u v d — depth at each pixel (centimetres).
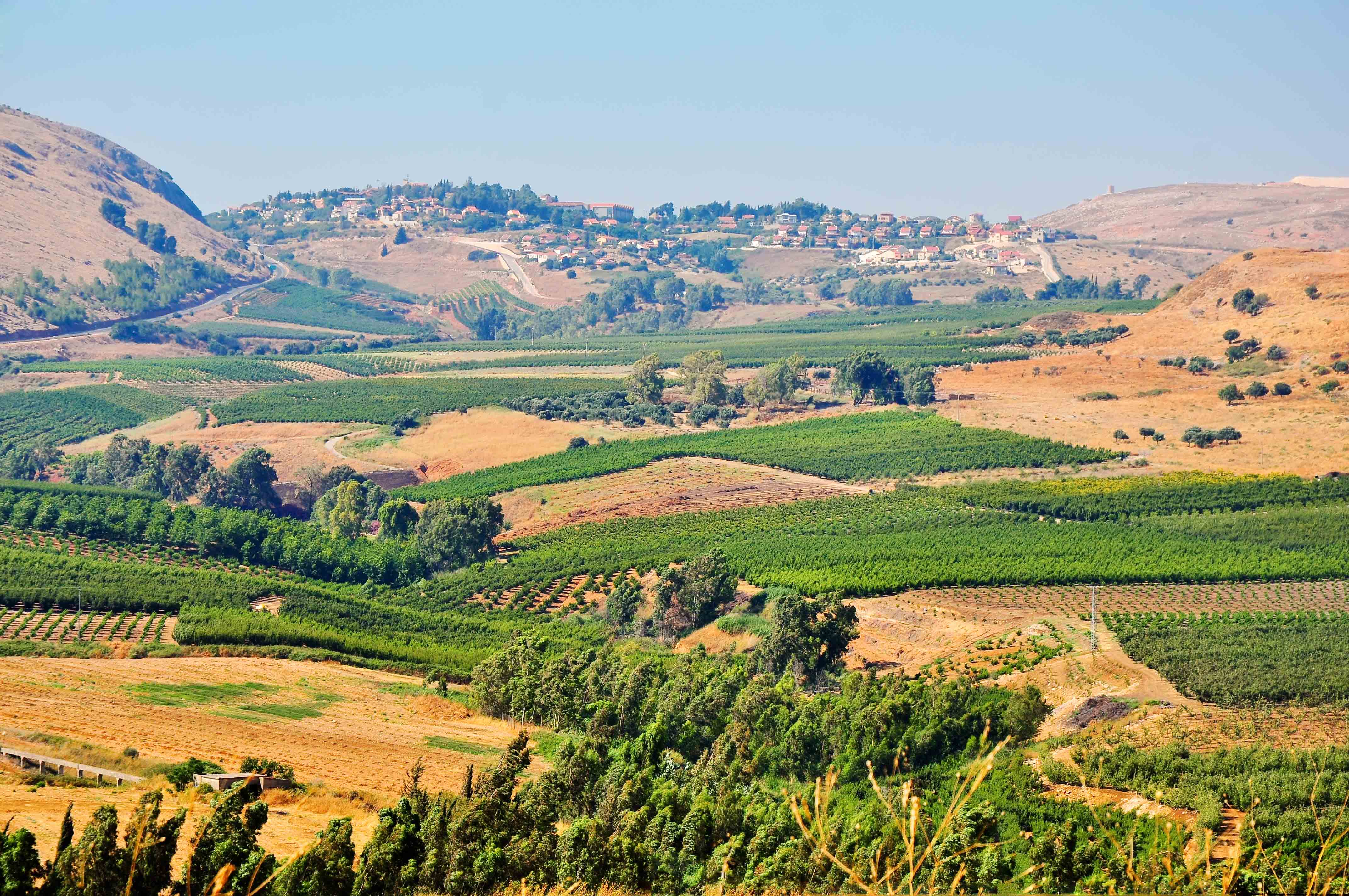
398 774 11219
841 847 6506
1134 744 12488
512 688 14712
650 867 7381
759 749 12744
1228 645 16650
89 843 5494
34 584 19962
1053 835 7075
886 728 12538
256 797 6550
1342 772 10825
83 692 13700
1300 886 3741
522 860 7000
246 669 16412
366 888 6438
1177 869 3141
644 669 14975
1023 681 15662
